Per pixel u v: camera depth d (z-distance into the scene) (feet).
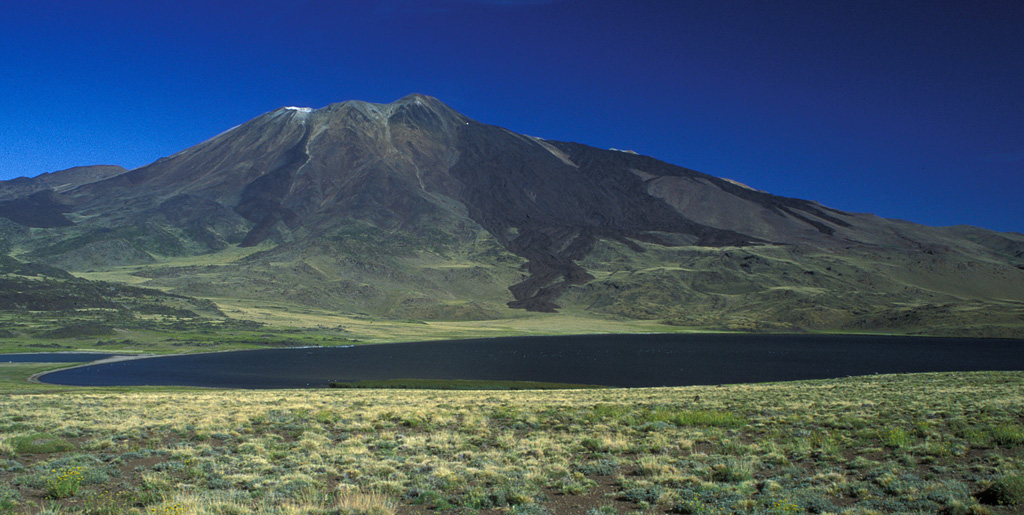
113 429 85.30
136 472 58.70
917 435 72.08
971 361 440.45
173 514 41.27
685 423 87.40
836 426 80.89
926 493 45.73
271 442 76.64
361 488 51.70
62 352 542.16
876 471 53.88
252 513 43.52
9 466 57.41
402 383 296.10
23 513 43.24
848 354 522.88
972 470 53.98
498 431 84.94
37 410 113.29
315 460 64.03
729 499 45.65
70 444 71.10
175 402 134.82
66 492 48.47
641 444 70.54
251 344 646.33
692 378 335.47
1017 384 134.51
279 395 164.86
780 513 40.70
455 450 70.64
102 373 370.12
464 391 186.80
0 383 284.82
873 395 120.47
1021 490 42.19
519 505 45.80
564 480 53.57
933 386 137.80
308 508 44.16
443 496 49.08
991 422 76.79
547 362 456.45
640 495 48.11
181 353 554.87
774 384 178.09
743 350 583.58
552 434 81.71
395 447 72.64
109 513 42.86
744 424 85.20
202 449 69.56
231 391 199.93
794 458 62.23
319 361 470.39
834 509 42.57
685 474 54.75
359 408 116.06
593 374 363.56
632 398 132.16
